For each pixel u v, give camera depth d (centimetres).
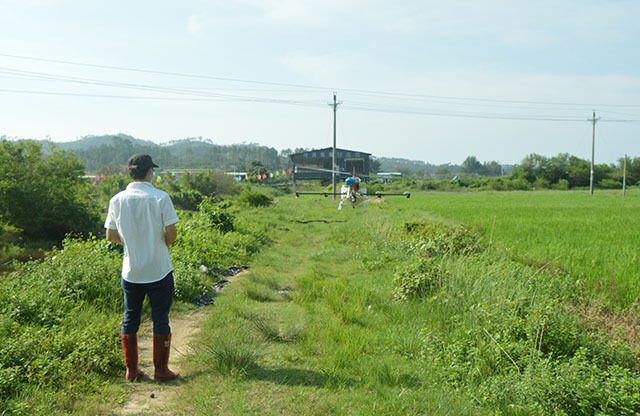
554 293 659
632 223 1811
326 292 695
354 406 348
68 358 390
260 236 1420
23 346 403
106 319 532
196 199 3247
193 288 700
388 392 371
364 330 530
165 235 391
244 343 472
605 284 725
